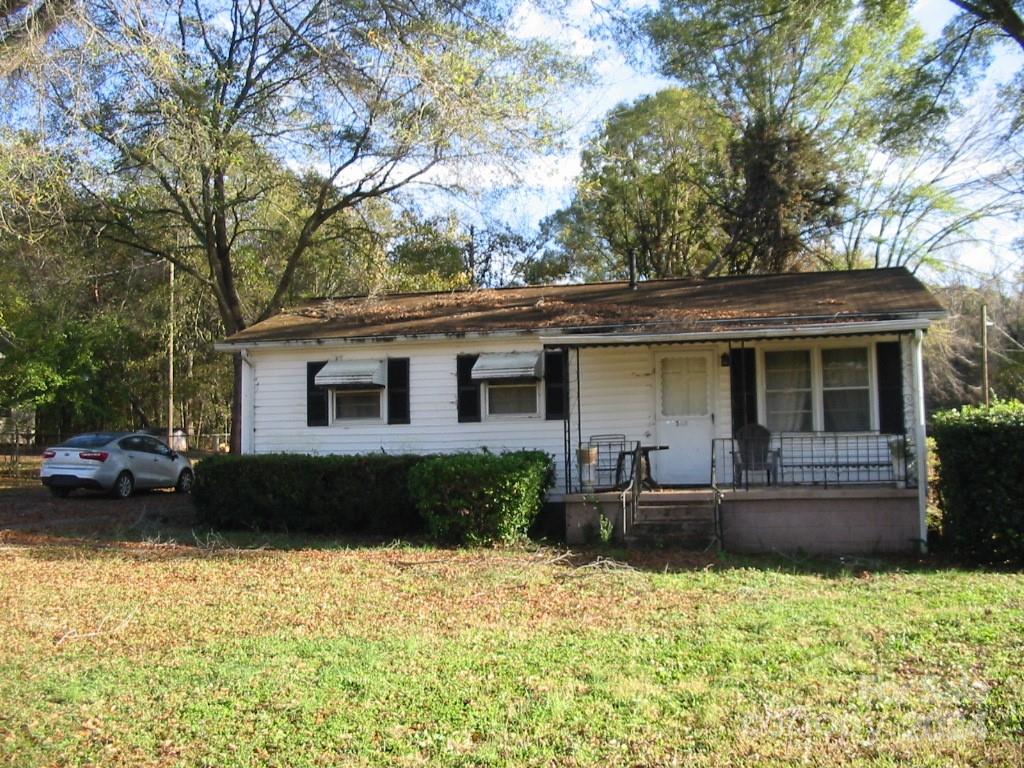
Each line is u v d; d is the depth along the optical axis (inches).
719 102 1321.4
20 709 220.2
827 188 1243.2
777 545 461.4
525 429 572.7
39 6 376.2
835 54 1212.5
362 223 822.5
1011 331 1433.3
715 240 1451.8
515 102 446.0
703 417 546.0
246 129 721.0
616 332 509.4
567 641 272.5
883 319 470.3
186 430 1664.6
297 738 199.2
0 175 401.7
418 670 245.0
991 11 734.5
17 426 1181.7
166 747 196.9
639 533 465.7
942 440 428.1
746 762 179.8
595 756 185.2
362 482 542.0
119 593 355.9
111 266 823.1
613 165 1360.7
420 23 440.5
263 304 1007.6
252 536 527.2
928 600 320.5
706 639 270.7
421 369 589.6
